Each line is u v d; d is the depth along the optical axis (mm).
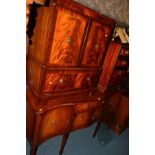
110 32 1734
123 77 2416
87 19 1440
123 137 2521
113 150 2238
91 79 1809
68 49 1428
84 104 1848
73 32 1394
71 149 1958
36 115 1396
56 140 1904
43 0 1250
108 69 2143
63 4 1227
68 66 1499
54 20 1231
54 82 1470
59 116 1629
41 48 1354
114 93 2373
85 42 1523
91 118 2086
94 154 2064
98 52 1725
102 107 2168
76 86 1688
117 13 2275
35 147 1547
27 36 1438
